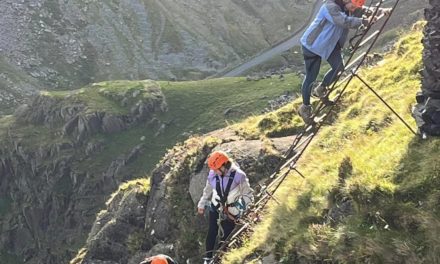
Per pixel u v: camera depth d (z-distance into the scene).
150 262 11.47
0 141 162.75
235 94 165.38
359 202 10.95
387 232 9.93
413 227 9.73
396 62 22.44
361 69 26.25
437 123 11.33
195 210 21.36
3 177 161.38
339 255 10.22
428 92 11.52
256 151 20.95
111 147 151.50
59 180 151.12
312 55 11.91
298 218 12.48
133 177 143.00
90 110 156.62
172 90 170.50
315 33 11.63
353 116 19.20
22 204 157.38
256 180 19.83
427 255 9.07
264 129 23.77
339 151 15.37
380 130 14.84
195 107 162.12
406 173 10.95
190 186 22.14
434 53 11.18
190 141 25.42
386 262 9.44
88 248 27.05
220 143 22.97
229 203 13.21
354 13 11.84
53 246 146.25
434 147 11.09
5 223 155.62
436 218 9.48
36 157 155.62
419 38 23.80
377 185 10.83
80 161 151.00
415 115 12.00
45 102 167.00
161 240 22.31
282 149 20.59
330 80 12.00
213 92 168.88
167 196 22.89
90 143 151.62
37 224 153.12
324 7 11.44
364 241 9.98
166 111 161.00
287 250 11.66
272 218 13.56
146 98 161.38
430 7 11.20
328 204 11.95
